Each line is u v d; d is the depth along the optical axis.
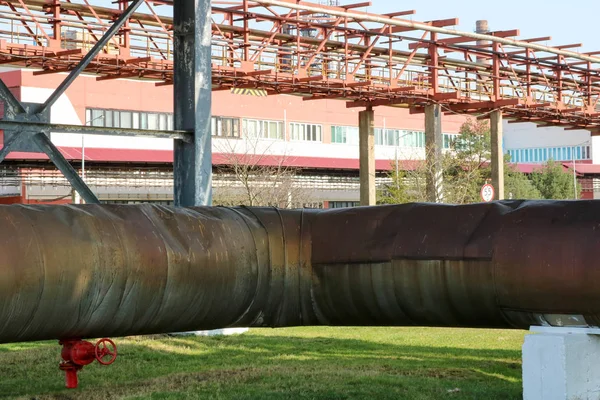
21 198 52.88
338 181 72.12
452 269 11.21
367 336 16.72
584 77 50.84
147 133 17.00
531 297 10.60
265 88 35.78
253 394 10.96
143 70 31.78
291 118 72.38
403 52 43.09
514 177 77.38
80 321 10.36
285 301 12.48
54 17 29.56
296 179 65.69
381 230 12.03
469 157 64.38
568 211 10.71
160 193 60.41
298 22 35.12
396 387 11.32
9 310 9.62
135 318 10.84
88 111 58.66
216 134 66.31
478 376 12.14
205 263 11.36
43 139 15.91
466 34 38.09
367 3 36.88
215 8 33.34
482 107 42.28
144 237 10.80
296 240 12.56
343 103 77.00
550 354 9.96
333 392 10.99
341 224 12.43
